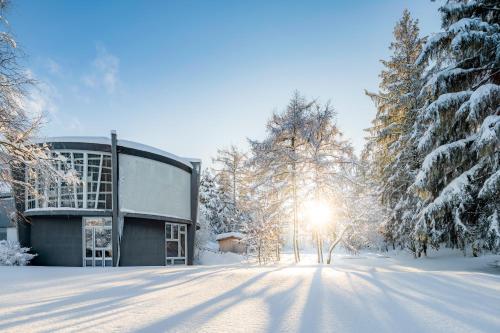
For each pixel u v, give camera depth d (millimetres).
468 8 12594
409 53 22938
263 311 5492
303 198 20891
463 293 6836
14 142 13070
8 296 7707
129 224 20766
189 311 5570
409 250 22953
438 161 12406
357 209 21172
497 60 11719
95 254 19719
